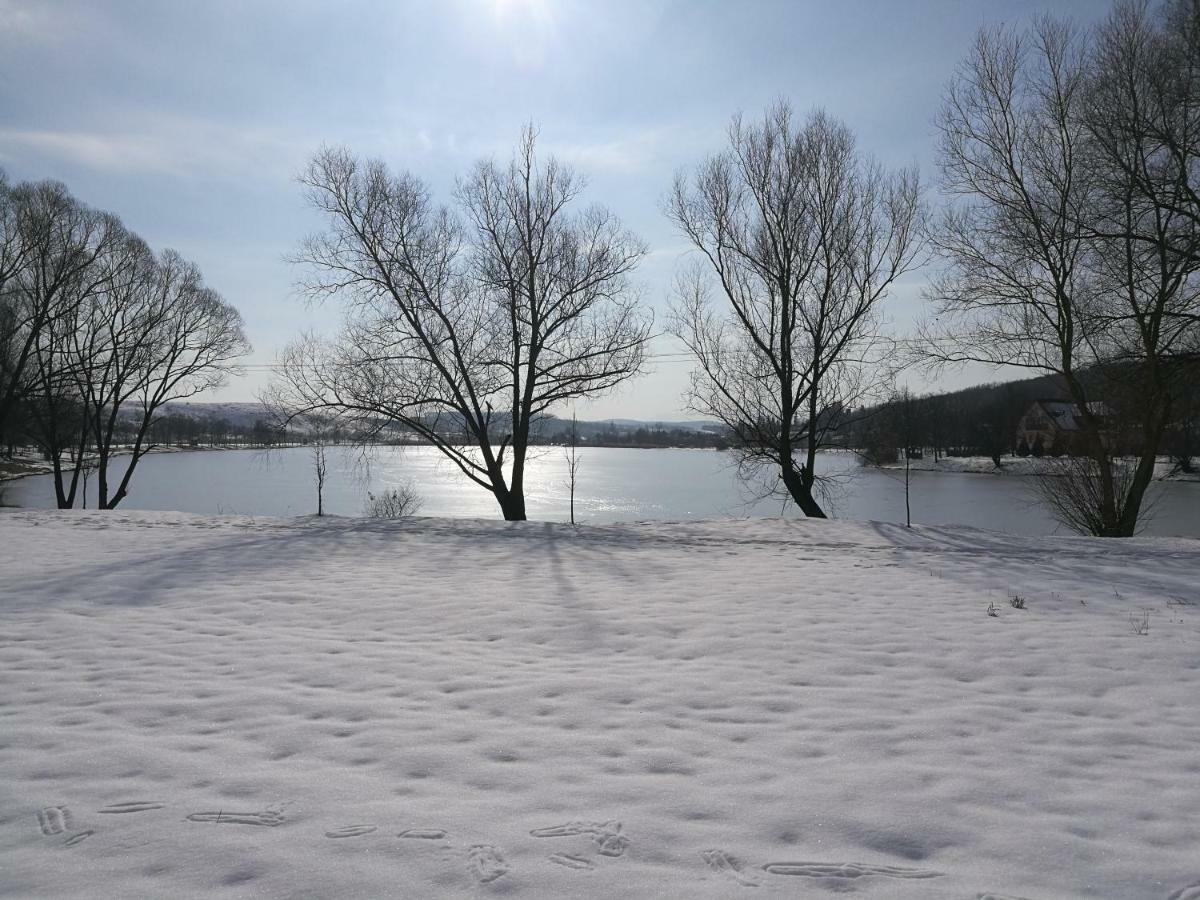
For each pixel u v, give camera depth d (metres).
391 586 9.66
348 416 20.50
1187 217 16.67
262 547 13.00
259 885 3.02
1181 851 3.35
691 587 9.78
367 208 19.77
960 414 78.56
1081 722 5.02
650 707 5.25
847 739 4.67
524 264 20.42
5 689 5.47
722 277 20.98
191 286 29.92
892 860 3.26
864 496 39.28
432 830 3.46
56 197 26.64
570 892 2.99
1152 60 17.12
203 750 4.39
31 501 37.88
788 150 20.30
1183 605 8.78
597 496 41.31
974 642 7.06
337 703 5.25
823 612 8.31
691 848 3.34
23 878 3.05
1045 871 3.19
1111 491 19.44
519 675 5.97
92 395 28.09
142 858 3.21
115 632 7.18
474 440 21.89
